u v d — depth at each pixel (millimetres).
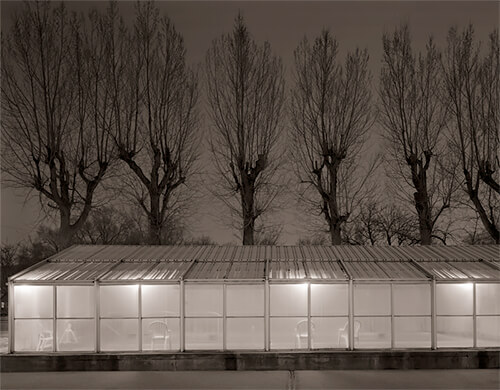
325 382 29594
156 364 32594
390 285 33312
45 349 33031
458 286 33500
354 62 60844
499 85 59250
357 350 32781
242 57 60812
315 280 33375
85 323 33156
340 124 59844
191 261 37188
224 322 33250
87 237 59875
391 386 28672
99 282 33250
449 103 59781
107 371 32438
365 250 40031
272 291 33531
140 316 33156
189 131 60781
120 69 61062
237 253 39312
